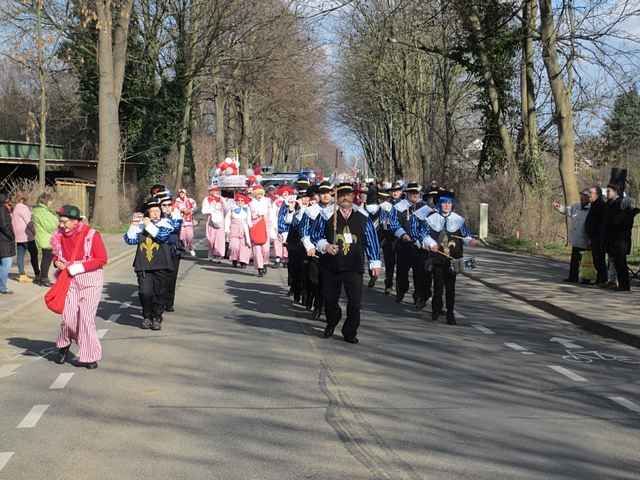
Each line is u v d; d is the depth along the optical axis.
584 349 10.37
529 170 29.77
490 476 5.47
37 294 14.60
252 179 23.05
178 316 12.38
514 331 11.67
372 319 12.45
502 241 28.64
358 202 16.48
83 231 8.65
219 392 7.73
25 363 9.06
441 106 46.72
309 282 12.72
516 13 26.59
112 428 6.55
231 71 40.16
